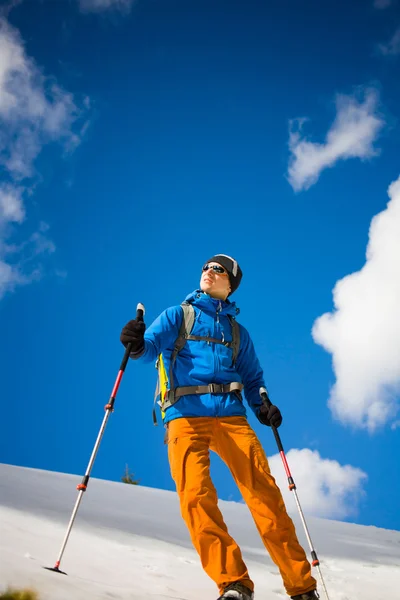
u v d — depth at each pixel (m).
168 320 3.26
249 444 3.04
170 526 5.08
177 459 2.93
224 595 2.53
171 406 3.09
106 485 7.75
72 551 3.05
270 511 2.94
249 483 2.98
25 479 6.26
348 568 4.69
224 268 3.56
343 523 9.18
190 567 3.41
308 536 2.97
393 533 8.80
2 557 2.37
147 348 3.10
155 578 2.96
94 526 4.12
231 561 2.62
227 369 3.22
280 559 2.92
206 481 2.83
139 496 7.22
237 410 3.13
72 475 8.35
